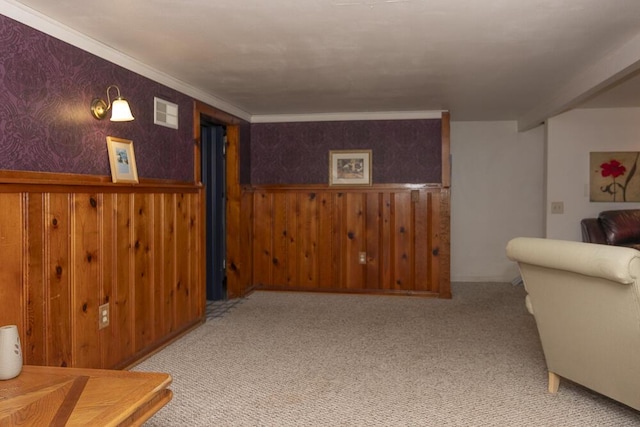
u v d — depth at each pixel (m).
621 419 2.44
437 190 5.51
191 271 4.19
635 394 2.21
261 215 5.85
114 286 3.13
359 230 5.66
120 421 1.41
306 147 5.77
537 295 2.70
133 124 3.44
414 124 5.59
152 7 2.52
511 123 6.44
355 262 5.67
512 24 2.78
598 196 5.72
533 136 6.41
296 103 5.12
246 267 5.65
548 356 2.74
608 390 2.36
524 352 3.52
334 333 4.03
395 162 5.62
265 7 2.53
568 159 5.77
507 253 2.81
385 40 3.06
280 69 3.75
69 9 2.53
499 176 6.49
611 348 2.28
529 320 4.44
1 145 2.34
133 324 3.33
